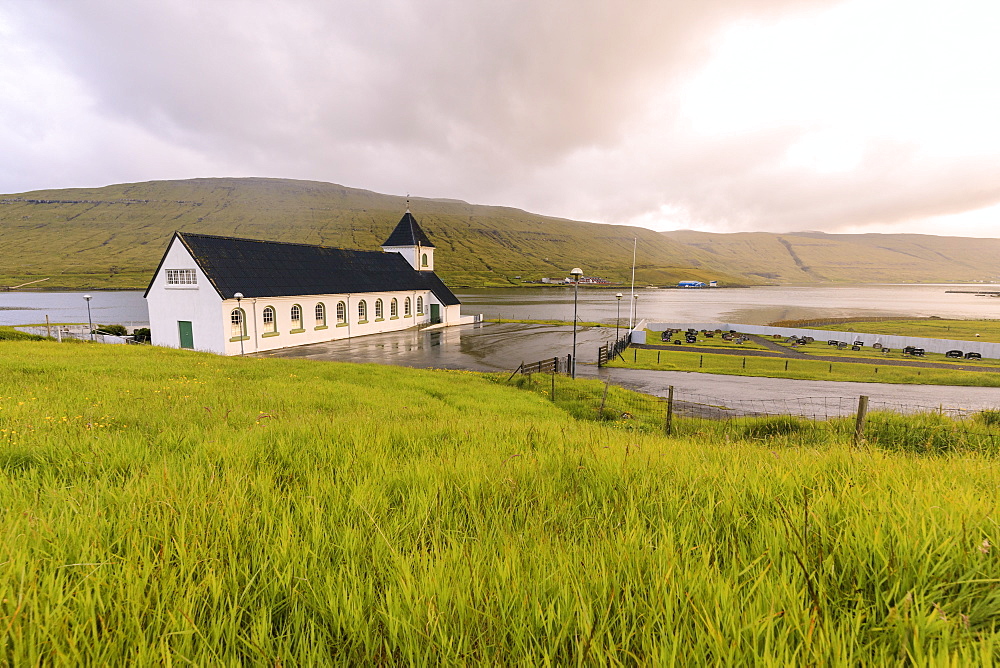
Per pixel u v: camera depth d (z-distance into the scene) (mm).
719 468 3564
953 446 7719
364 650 1608
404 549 2145
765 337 54906
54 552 1987
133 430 5617
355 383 16703
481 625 1620
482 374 24266
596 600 1717
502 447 4957
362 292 44531
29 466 3828
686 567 1853
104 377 12461
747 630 1463
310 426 5578
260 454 4078
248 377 16047
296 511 2631
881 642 1454
